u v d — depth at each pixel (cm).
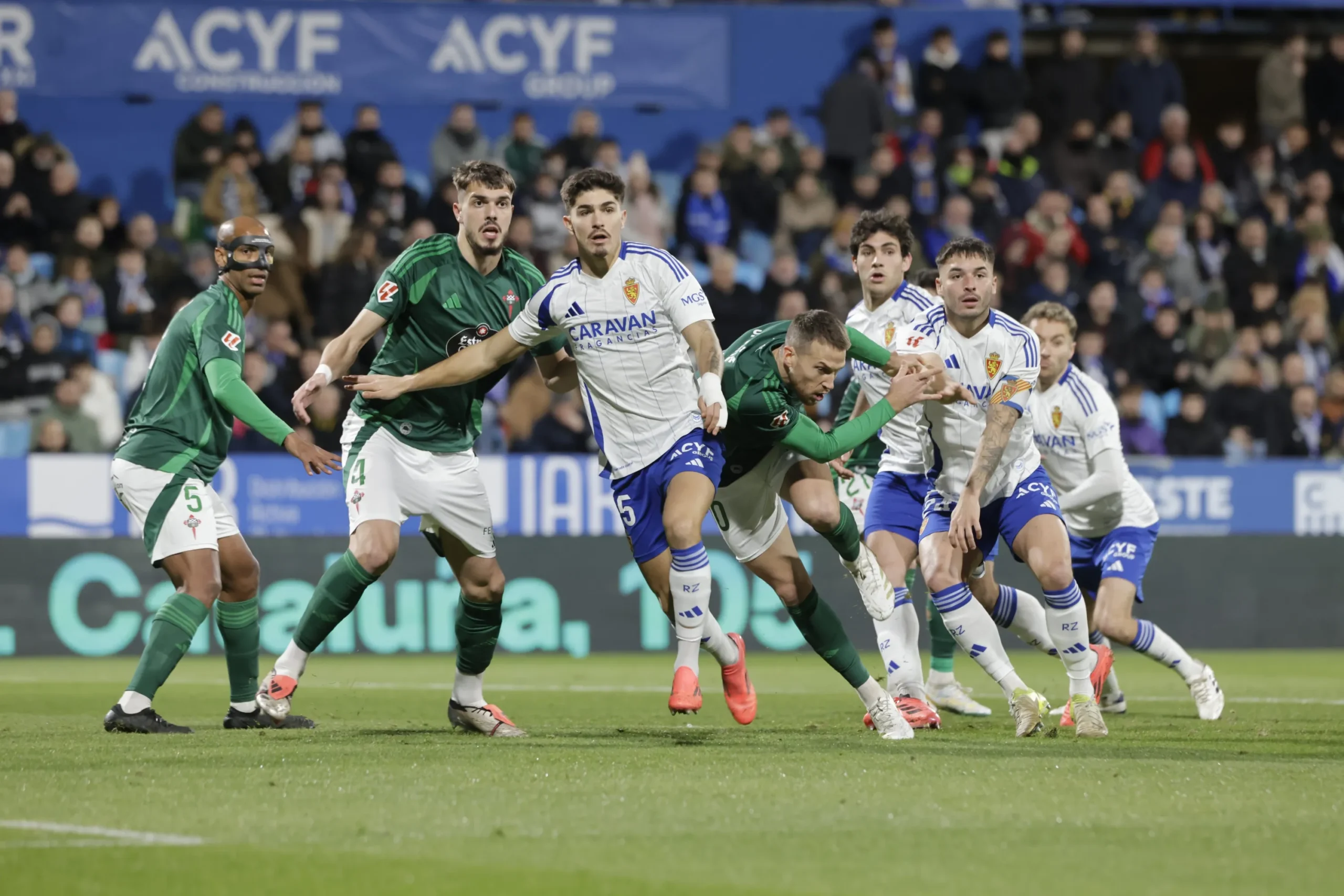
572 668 4028
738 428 2027
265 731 2198
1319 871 1141
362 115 5481
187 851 1209
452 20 5572
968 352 2172
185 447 2208
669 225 5809
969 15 5947
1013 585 4503
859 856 1195
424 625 4416
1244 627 4741
